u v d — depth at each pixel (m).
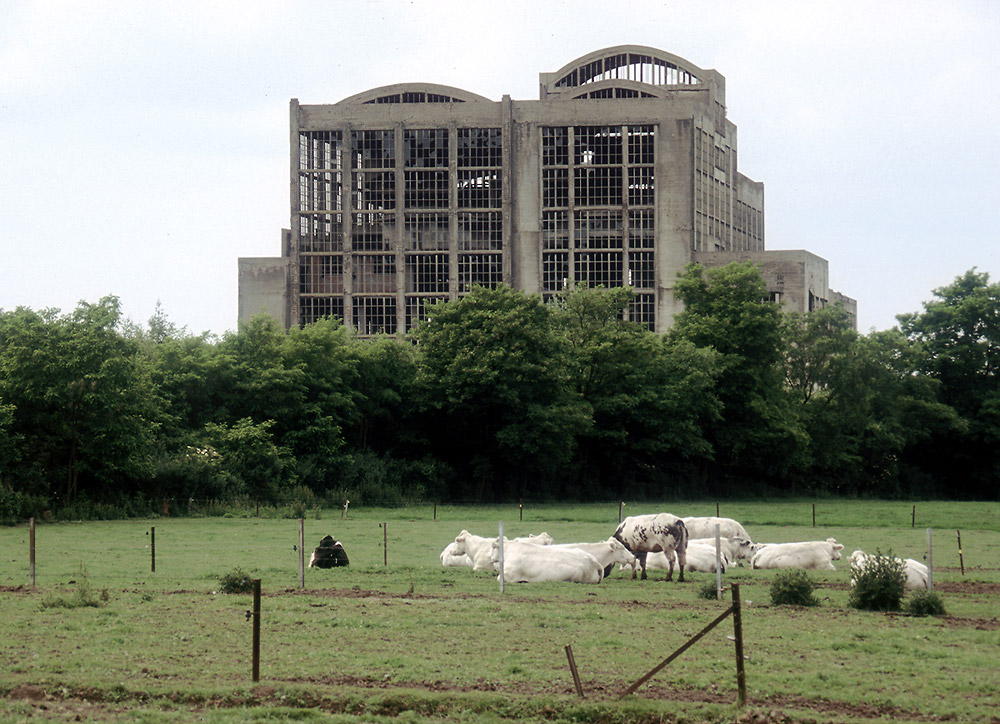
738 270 128.25
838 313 133.12
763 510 87.31
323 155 182.00
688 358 118.81
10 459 73.94
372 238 179.62
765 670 22.80
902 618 29.03
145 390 81.25
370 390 113.62
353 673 22.34
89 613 28.47
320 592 33.28
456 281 177.25
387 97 182.38
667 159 179.75
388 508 90.12
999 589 35.38
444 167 179.50
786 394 129.88
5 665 22.67
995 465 136.12
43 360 77.25
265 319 110.19
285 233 181.00
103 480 79.06
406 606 30.23
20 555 45.16
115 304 81.56
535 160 180.12
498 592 33.72
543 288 179.25
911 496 135.50
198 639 25.31
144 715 19.48
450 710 20.02
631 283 178.88
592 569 36.59
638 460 122.75
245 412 103.38
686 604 31.27
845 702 20.48
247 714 19.62
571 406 109.38
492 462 114.56
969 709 20.05
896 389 135.00
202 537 56.25
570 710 19.75
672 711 19.62
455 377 109.38
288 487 92.69
